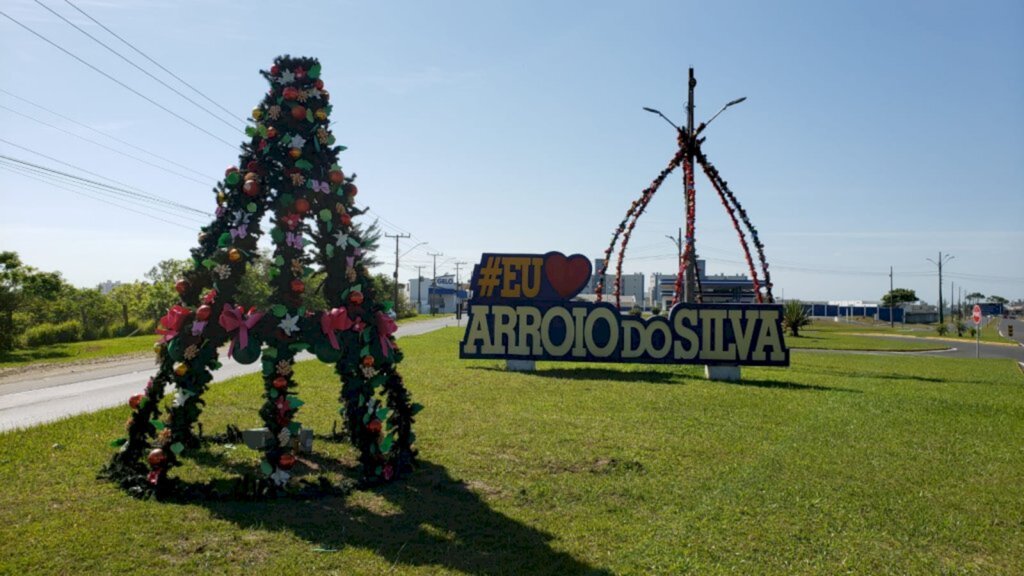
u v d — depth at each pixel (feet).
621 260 75.72
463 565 17.74
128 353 86.43
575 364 76.23
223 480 23.15
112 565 17.04
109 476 24.50
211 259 24.57
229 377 57.06
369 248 28.71
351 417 25.89
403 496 23.63
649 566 17.94
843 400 49.19
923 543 20.21
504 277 68.95
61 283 100.94
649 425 37.47
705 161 73.15
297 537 19.45
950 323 332.39
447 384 54.03
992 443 34.71
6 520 20.07
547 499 23.59
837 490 25.35
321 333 24.64
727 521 21.57
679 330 64.64
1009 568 18.52
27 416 38.86
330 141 26.05
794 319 171.42
